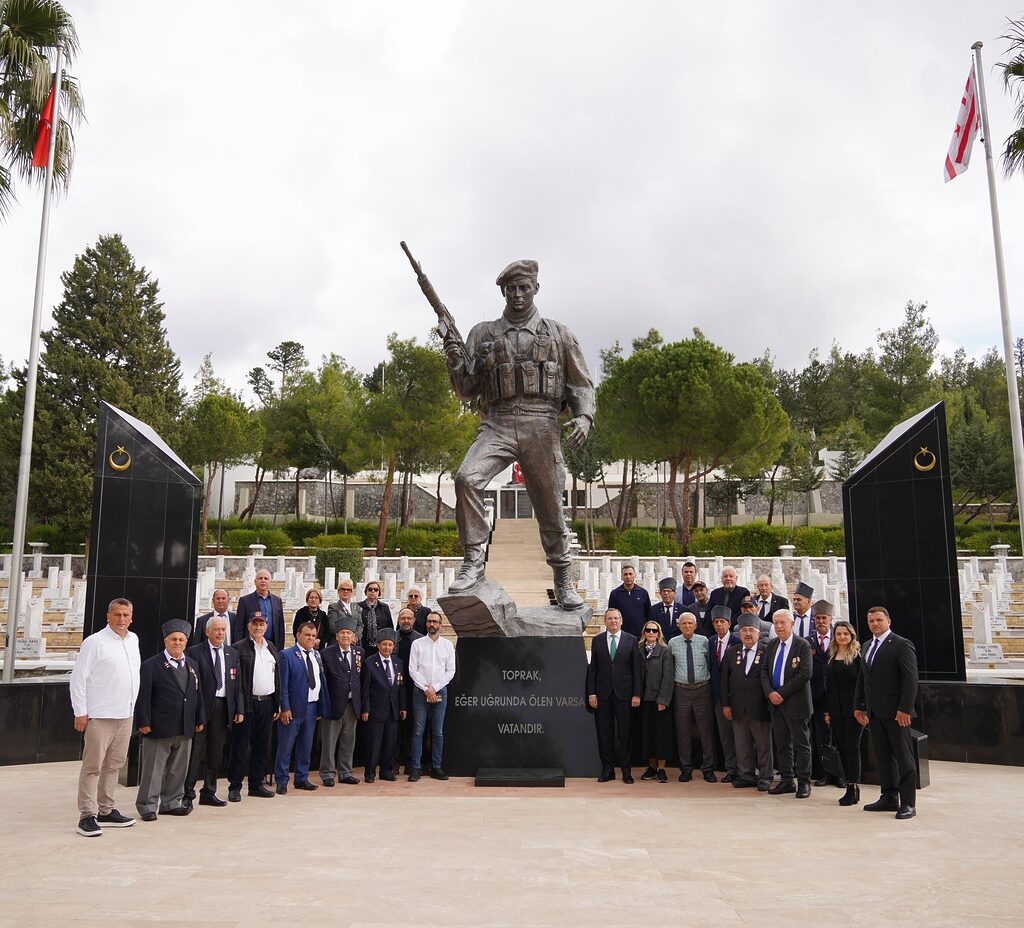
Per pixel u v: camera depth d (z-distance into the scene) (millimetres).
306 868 5699
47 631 16984
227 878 5469
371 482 47906
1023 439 13516
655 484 47000
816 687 9078
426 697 9141
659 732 9234
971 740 10242
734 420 31391
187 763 7648
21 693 10172
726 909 4887
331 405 41781
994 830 6910
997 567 25266
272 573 25172
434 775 9273
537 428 9852
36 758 10156
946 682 10477
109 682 6914
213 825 7066
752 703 8617
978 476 36875
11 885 5328
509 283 9914
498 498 47906
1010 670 13367
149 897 5070
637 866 5777
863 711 7805
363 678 9180
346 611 9648
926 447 10773
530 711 9367
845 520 11141
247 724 8219
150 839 6574
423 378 33469
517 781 8844
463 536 9672
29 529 34094
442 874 5559
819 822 7195
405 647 9781
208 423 37094
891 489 10914
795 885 5363
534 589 24266
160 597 9984
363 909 4859
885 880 5484
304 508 46469
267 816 7422
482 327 10203
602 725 9234
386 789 8734
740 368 32625
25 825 7078
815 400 56250
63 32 14500
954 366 57938
